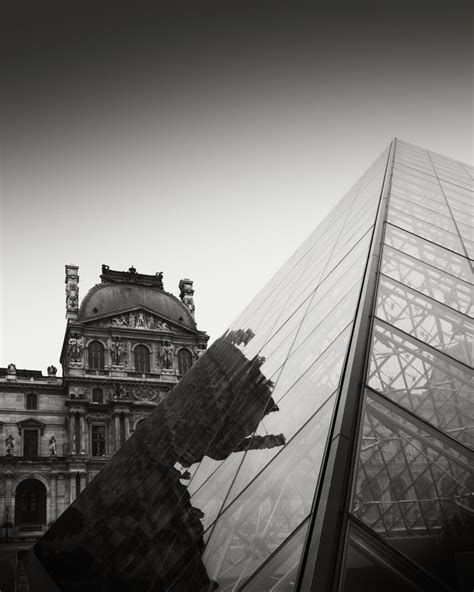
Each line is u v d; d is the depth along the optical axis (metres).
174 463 19.11
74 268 97.75
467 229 20.66
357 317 12.78
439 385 10.94
